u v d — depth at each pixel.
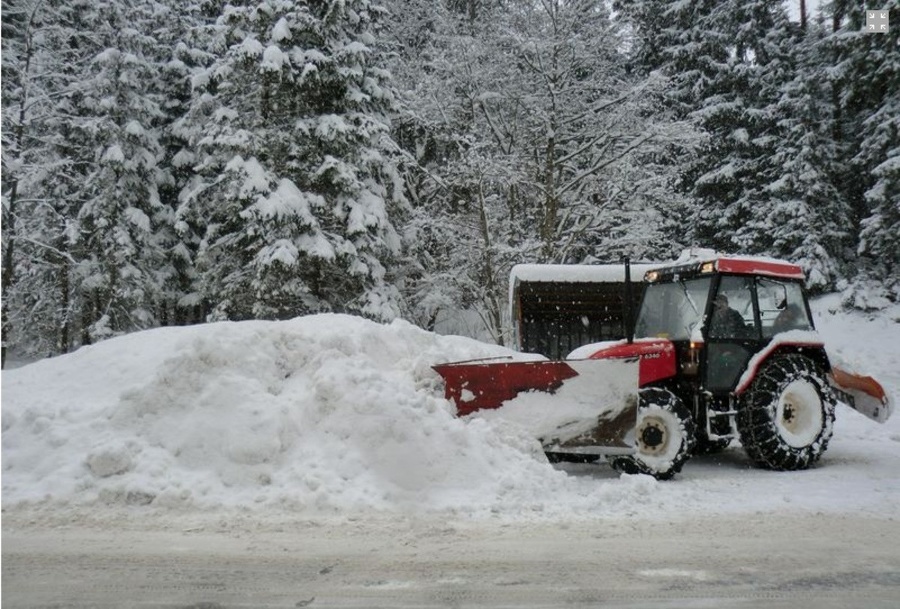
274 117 18.69
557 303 13.85
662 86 18.88
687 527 5.02
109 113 21.52
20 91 18.44
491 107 20.47
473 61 19.23
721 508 5.57
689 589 3.82
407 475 5.77
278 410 6.24
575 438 6.73
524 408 6.87
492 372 6.96
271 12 18.39
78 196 21.67
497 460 6.23
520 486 5.87
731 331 7.76
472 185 18.33
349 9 19.27
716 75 23.62
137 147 21.98
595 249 20.14
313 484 5.57
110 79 21.58
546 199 19.14
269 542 4.60
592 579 3.96
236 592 3.78
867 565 4.23
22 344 25.61
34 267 21.75
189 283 23.98
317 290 18.72
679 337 8.05
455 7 23.44
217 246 18.92
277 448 5.96
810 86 20.44
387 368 7.50
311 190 18.53
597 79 20.36
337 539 4.67
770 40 23.22
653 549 4.50
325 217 18.48
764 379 7.52
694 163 19.89
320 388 6.42
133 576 4.00
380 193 19.67
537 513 5.36
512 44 19.50
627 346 7.52
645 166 19.12
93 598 3.70
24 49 20.86
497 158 18.52
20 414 6.51
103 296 22.17
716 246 23.61
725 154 23.44
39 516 5.12
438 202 21.33
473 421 6.65
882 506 5.65
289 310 17.97
